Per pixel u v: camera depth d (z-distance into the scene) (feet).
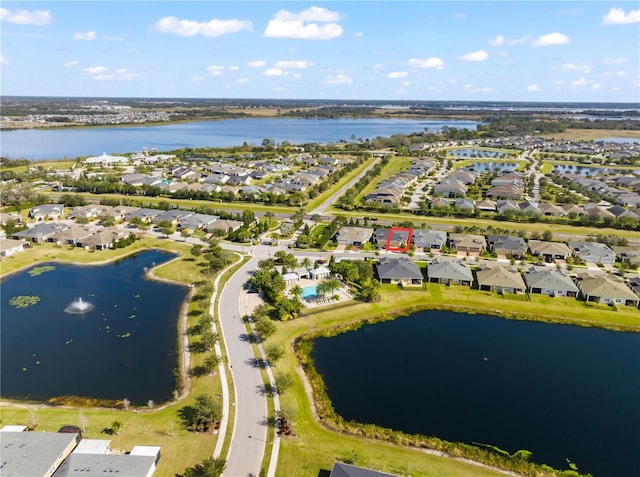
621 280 362.74
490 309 333.01
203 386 238.68
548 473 188.14
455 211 566.36
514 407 231.09
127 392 236.22
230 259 411.13
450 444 201.46
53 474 176.14
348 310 323.37
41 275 387.55
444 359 273.13
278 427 208.54
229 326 297.53
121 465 175.73
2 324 305.32
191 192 654.94
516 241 438.81
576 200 624.59
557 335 303.07
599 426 218.38
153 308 328.90
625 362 273.54
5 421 211.61
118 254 434.30
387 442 202.69
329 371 257.96
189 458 189.06
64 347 278.67
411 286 361.71
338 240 459.73
